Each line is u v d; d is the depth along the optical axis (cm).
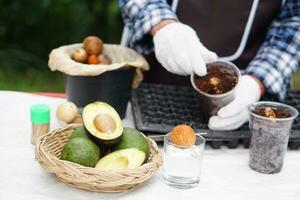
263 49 169
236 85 148
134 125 154
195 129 147
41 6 352
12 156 137
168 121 150
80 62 159
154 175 132
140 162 124
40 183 126
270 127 133
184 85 184
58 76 367
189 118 154
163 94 169
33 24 360
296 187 131
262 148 135
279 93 161
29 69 366
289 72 163
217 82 149
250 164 138
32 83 355
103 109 132
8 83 349
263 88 159
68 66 150
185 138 126
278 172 137
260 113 138
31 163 134
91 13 359
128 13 167
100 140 126
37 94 176
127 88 156
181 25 156
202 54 152
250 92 153
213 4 175
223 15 176
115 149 128
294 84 368
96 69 148
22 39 364
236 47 179
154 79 184
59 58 154
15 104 165
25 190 123
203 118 153
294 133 148
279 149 134
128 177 119
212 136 145
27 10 353
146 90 170
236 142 147
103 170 119
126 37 180
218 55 179
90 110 131
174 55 152
